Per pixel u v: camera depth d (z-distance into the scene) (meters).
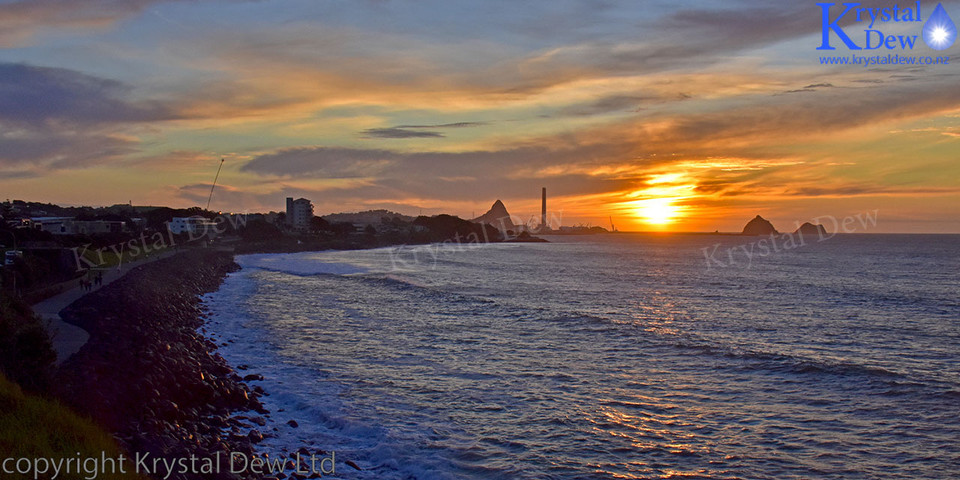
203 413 18.66
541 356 27.50
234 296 53.34
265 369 24.81
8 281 38.22
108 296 38.62
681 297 52.75
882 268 91.12
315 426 18.11
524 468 15.09
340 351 28.53
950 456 16.05
